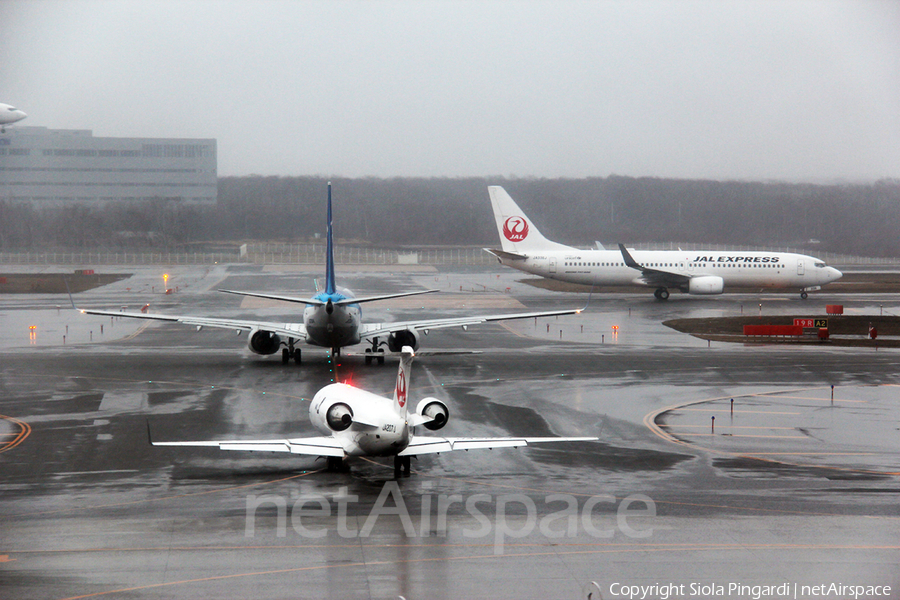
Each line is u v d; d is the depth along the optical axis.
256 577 43.06
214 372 103.69
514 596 41.34
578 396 90.62
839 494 57.62
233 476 61.03
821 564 45.59
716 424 78.50
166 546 47.16
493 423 77.69
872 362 115.00
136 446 68.94
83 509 53.34
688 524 51.53
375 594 41.28
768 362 114.69
